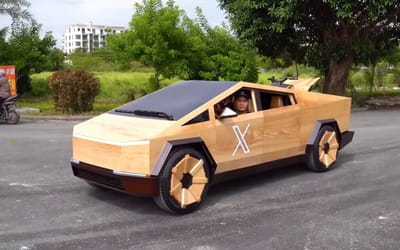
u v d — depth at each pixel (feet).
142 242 14.84
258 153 20.67
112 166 17.48
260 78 81.10
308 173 23.90
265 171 22.77
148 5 56.70
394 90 92.89
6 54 71.10
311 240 14.92
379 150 29.73
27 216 17.33
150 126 17.84
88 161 18.58
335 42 58.59
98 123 19.62
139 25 54.90
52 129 41.24
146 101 20.66
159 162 16.87
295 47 64.59
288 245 14.52
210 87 20.61
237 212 17.81
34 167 25.30
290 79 27.32
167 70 57.00
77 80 52.01
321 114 23.91
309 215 17.37
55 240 14.99
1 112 44.93
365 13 55.21
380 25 60.64
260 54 65.36
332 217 17.11
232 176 19.83
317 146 23.54
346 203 18.80
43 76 87.40
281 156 21.91
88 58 113.39
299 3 52.47
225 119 19.20
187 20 62.23
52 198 19.60
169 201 17.12
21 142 33.53
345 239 14.97
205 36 62.64
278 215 17.40
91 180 18.89
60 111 53.11
